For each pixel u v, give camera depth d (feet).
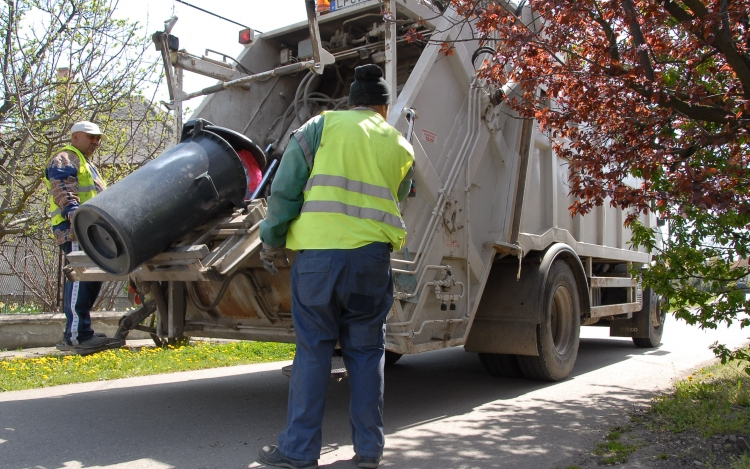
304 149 10.16
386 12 15.06
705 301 14.43
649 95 12.39
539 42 13.48
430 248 15.17
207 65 18.31
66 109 28.81
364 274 9.87
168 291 14.80
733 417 13.47
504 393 17.92
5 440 11.57
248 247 12.27
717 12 10.89
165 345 22.63
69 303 18.67
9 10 27.48
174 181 12.14
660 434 12.89
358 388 10.27
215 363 21.68
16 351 22.26
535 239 19.33
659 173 13.43
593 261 25.49
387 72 14.97
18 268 34.65
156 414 14.08
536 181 20.17
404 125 14.62
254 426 13.30
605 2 12.53
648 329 28.45
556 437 12.92
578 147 14.43
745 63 11.73
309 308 9.82
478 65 17.57
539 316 18.17
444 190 15.72
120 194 11.56
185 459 10.89
